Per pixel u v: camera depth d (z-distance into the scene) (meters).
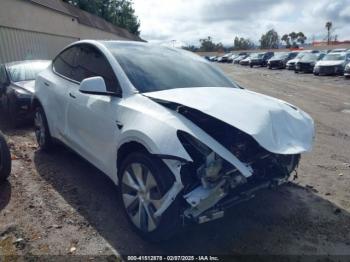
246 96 3.38
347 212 3.75
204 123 2.87
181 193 2.66
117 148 3.22
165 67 3.87
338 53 26.45
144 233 2.96
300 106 10.88
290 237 3.22
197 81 3.84
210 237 3.16
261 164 3.08
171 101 2.96
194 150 2.70
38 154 5.16
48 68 5.29
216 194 2.65
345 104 11.41
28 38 16.28
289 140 2.88
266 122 2.83
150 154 2.83
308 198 4.06
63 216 3.42
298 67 29.12
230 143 2.84
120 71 3.54
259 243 3.10
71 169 4.61
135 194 3.06
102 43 4.07
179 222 2.76
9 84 7.30
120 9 56.09
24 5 15.52
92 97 3.73
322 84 18.88
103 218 3.41
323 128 7.75
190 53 4.71
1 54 13.54
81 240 3.04
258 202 3.88
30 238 3.04
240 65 49.62
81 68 4.25
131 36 51.78
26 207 3.56
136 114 3.05
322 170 5.02
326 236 3.26
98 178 4.35
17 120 6.80
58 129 4.55
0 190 3.93
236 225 3.38
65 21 21.83
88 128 3.76
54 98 4.57
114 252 2.89
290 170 3.59
